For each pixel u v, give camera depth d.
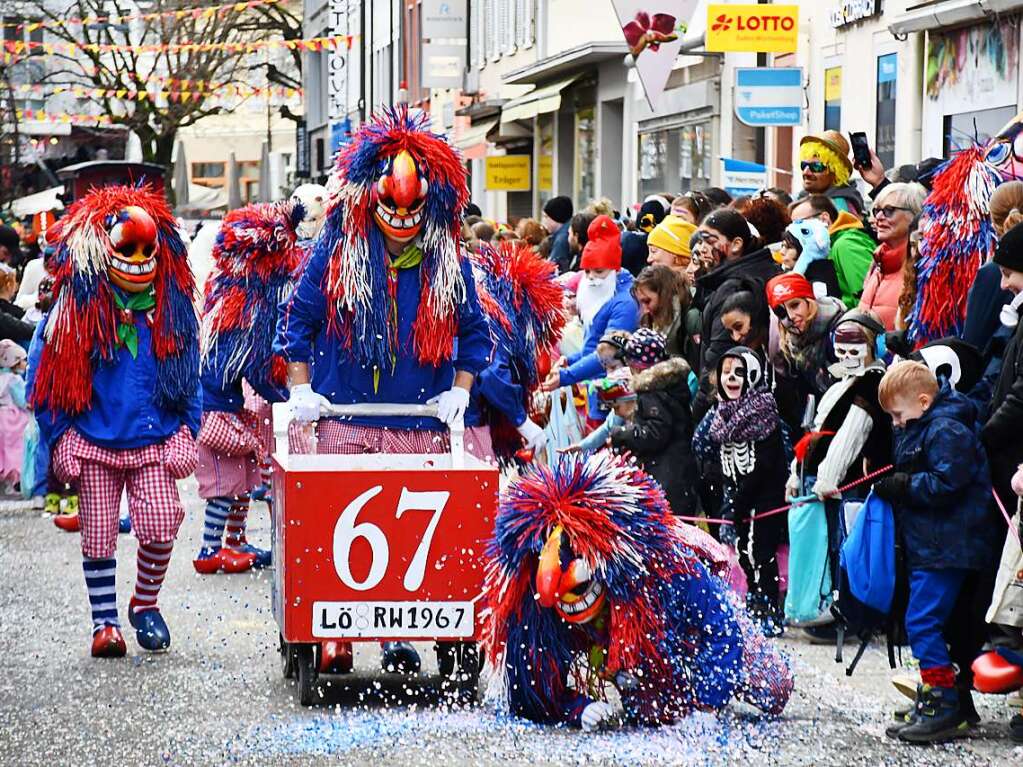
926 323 11.40
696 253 13.62
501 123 44.59
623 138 39.28
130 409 11.17
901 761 8.55
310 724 9.30
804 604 11.30
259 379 14.05
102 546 11.17
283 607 9.62
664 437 12.22
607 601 8.84
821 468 11.08
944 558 8.97
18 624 12.19
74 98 74.25
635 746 8.73
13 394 20.02
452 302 10.14
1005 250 9.53
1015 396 8.94
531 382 12.06
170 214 11.35
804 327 12.06
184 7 65.50
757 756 8.58
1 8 60.91
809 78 26.84
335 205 10.05
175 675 10.55
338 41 65.25
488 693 9.37
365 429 10.22
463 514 9.58
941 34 22.62
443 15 52.84
